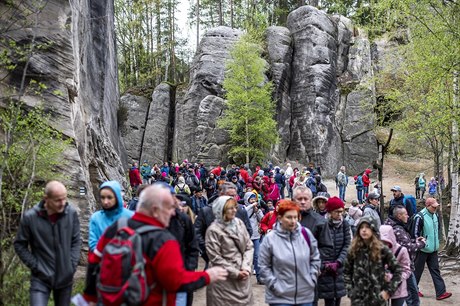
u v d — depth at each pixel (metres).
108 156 16.59
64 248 4.66
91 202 11.34
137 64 43.84
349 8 42.50
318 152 33.31
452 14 12.70
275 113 33.84
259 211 9.72
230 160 32.44
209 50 34.88
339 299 5.84
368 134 33.53
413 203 10.57
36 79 10.30
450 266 12.09
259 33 36.25
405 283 5.89
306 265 4.81
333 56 35.50
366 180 23.64
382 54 35.75
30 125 8.68
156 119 34.81
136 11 41.31
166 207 3.17
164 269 2.97
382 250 4.74
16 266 5.99
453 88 13.34
